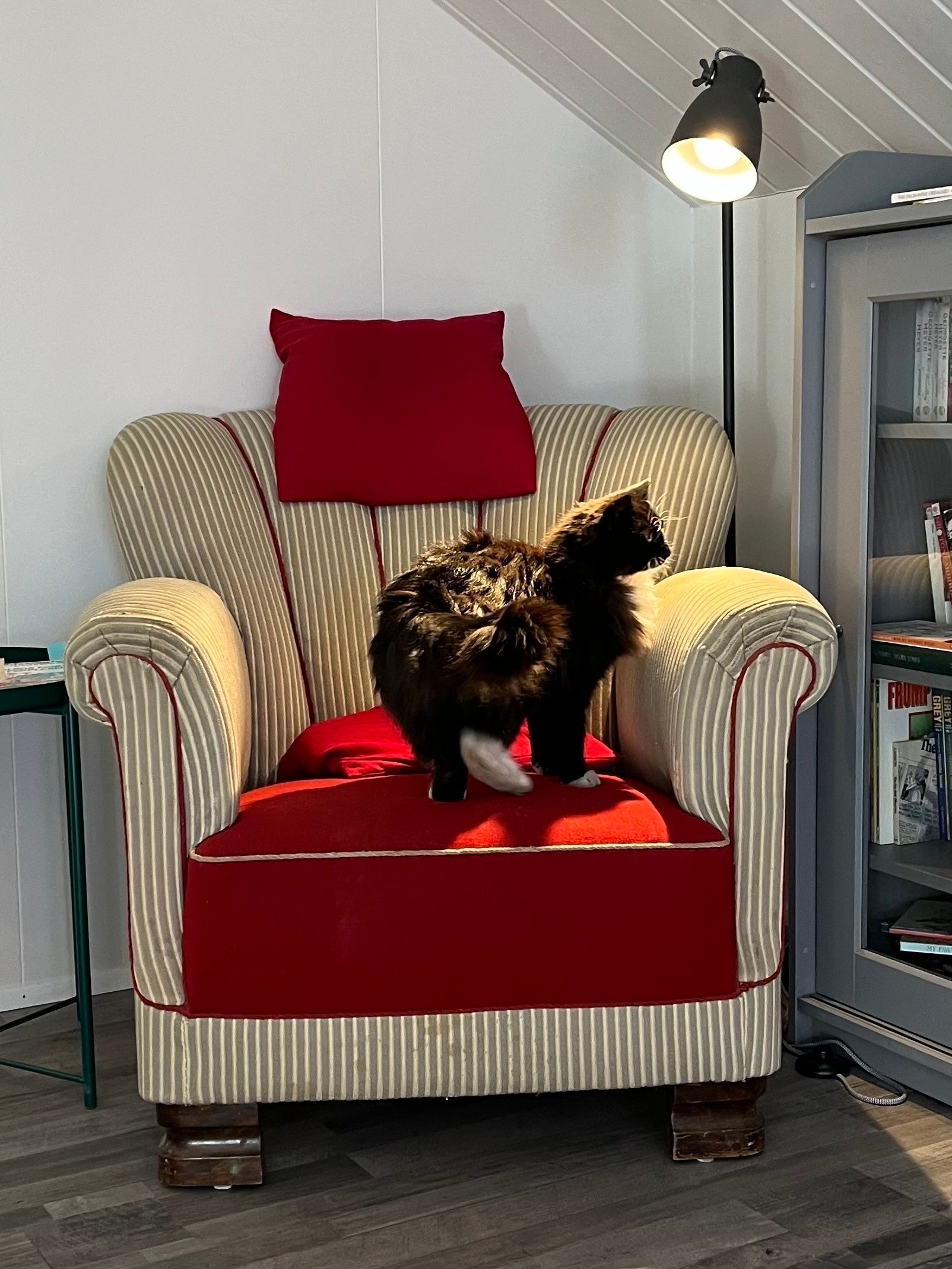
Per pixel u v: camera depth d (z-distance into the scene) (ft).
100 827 8.55
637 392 9.92
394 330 8.46
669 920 6.09
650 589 6.86
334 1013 6.07
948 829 7.04
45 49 7.95
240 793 6.41
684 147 7.83
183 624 5.99
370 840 6.01
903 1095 7.02
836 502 7.17
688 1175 6.31
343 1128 6.84
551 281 9.54
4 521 8.13
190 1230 5.92
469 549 6.77
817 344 7.14
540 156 9.43
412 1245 5.77
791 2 7.32
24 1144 6.71
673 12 7.98
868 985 7.20
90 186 8.15
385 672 6.53
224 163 8.52
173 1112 6.21
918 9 6.78
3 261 7.97
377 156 8.95
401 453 8.23
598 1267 5.59
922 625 6.92
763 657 6.07
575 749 6.63
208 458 7.88
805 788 7.35
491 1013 6.11
